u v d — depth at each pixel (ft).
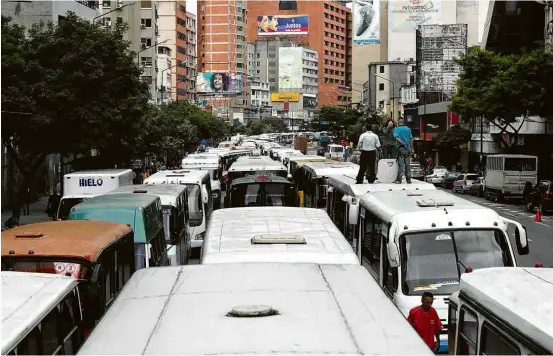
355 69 516.73
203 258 29.76
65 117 113.09
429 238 39.65
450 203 43.57
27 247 34.86
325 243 32.24
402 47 399.85
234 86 602.03
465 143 247.29
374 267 46.57
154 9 318.86
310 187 89.76
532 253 81.87
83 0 180.86
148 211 50.67
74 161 127.13
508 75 164.86
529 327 18.76
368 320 16.35
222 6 640.17
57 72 111.24
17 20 147.95
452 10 391.45
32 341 21.21
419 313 35.22
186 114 323.37
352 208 50.78
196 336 15.14
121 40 118.62
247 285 19.53
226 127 456.45
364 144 65.98
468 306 23.80
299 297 18.26
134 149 140.46
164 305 17.71
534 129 201.36
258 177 71.92
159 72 372.79
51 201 102.83
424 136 271.69
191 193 83.66
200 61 651.66
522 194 164.04
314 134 444.55
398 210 41.81
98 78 112.98
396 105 357.82
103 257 36.68
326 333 15.30
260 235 33.09
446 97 280.10
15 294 23.41
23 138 114.42
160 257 55.31
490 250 39.70
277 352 14.05
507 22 221.87
